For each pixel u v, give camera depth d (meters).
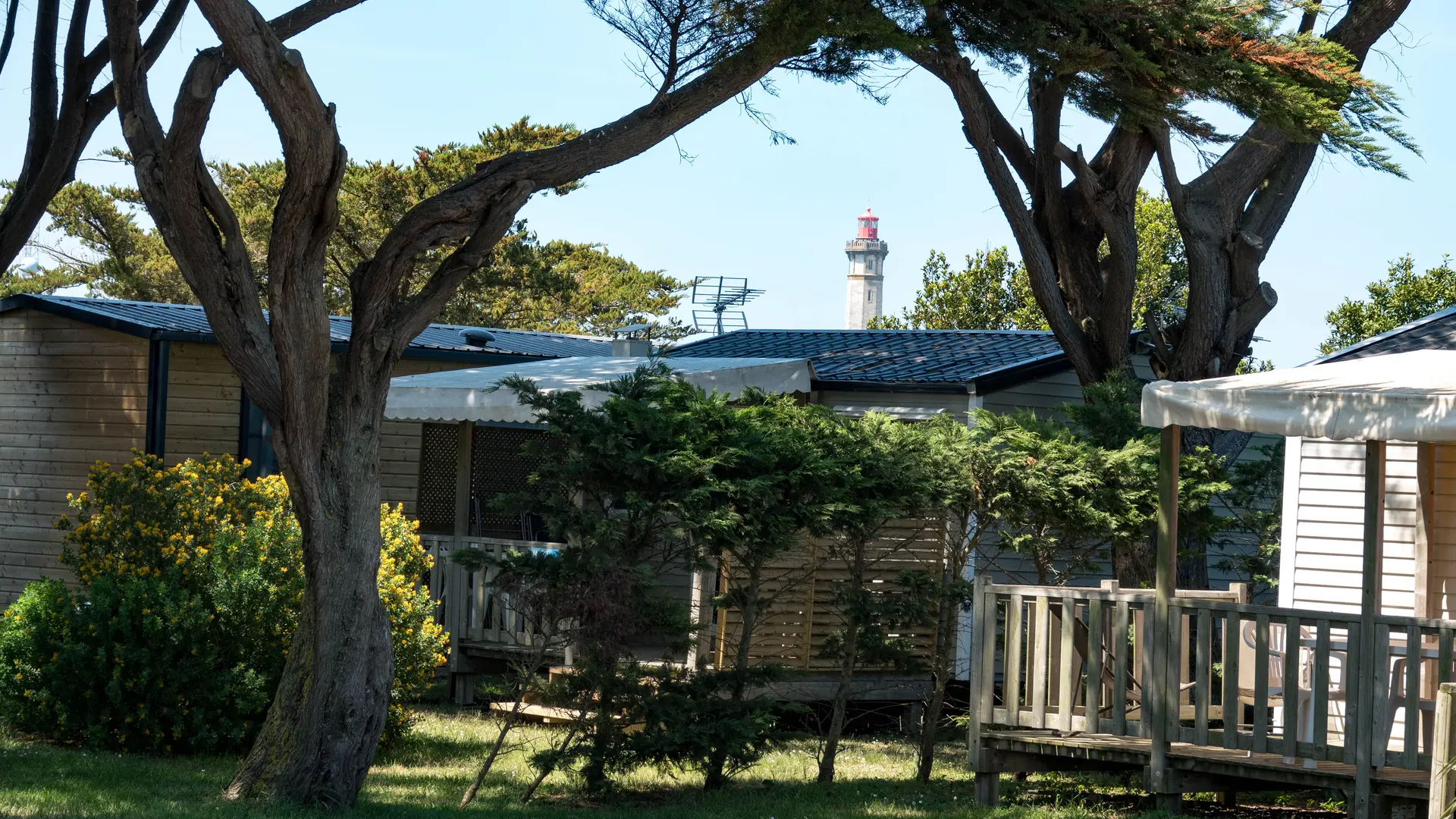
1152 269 36.44
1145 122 13.72
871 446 11.38
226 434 17.75
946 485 11.55
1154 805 10.66
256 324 8.85
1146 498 12.45
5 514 18.31
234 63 8.08
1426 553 10.89
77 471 17.95
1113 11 12.51
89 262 43.22
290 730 9.26
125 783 9.90
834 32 10.43
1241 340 15.91
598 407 10.69
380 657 9.44
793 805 10.34
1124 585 15.05
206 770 10.70
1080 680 11.41
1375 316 33.66
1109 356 15.66
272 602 11.85
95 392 17.94
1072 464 12.13
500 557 15.30
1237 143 15.79
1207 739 9.50
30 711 11.92
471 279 39.69
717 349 21.62
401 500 18.48
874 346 20.16
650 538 10.56
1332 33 15.88
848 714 15.43
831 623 14.38
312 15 11.00
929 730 12.00
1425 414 8.38
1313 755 8.99
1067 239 16.00
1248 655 10.62
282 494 13.16
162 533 12.53
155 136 8.67
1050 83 14.77
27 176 12.47
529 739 12.77
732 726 10.48
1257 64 12.63
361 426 9.38
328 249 37.78
